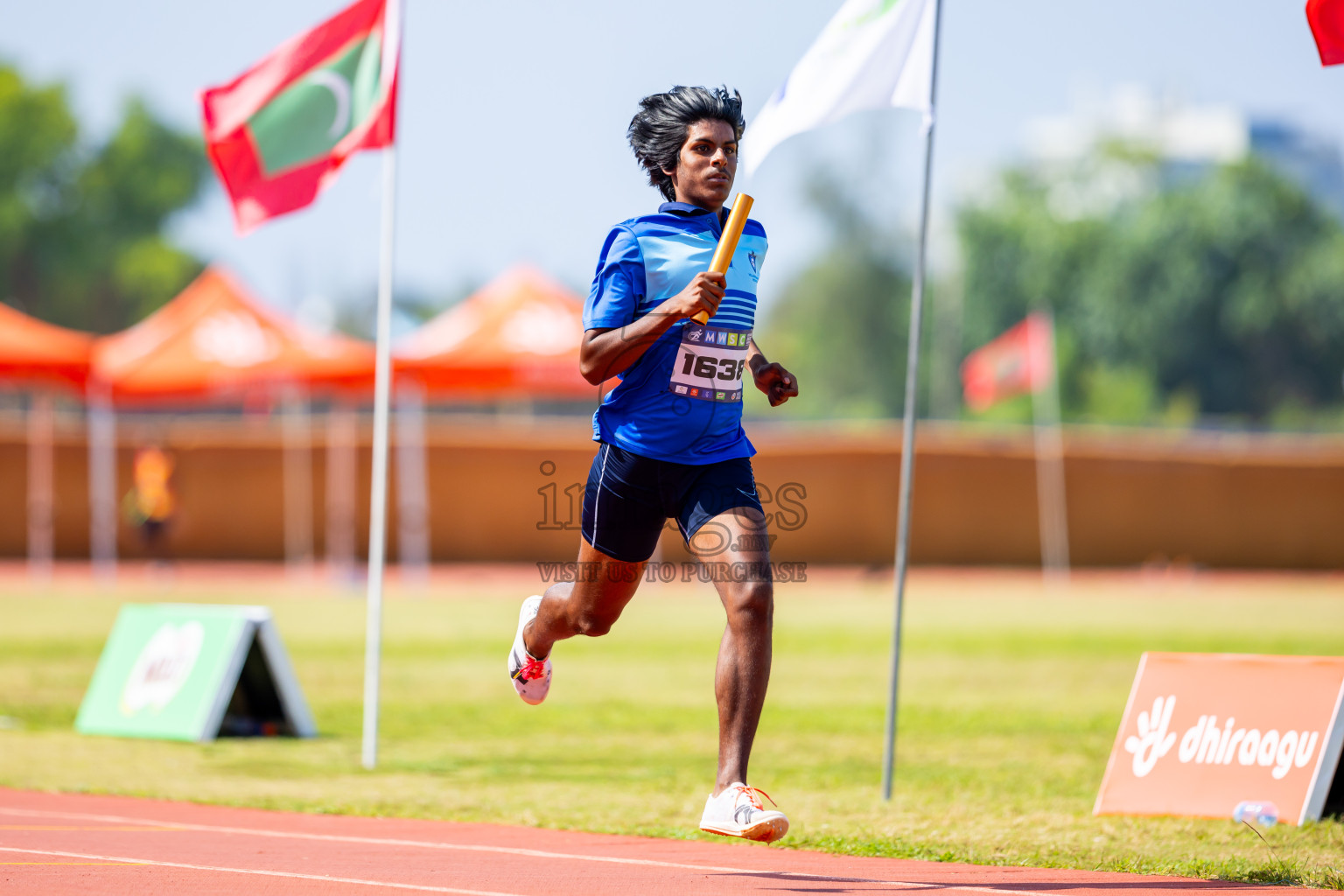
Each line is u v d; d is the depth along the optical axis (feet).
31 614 199.52
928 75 73.92
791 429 396.78
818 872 51.08
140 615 104.06
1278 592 275.59
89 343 235.20
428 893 44.91
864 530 324.60
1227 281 639.35
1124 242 652.48
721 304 47.83
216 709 95.20
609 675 141.49
